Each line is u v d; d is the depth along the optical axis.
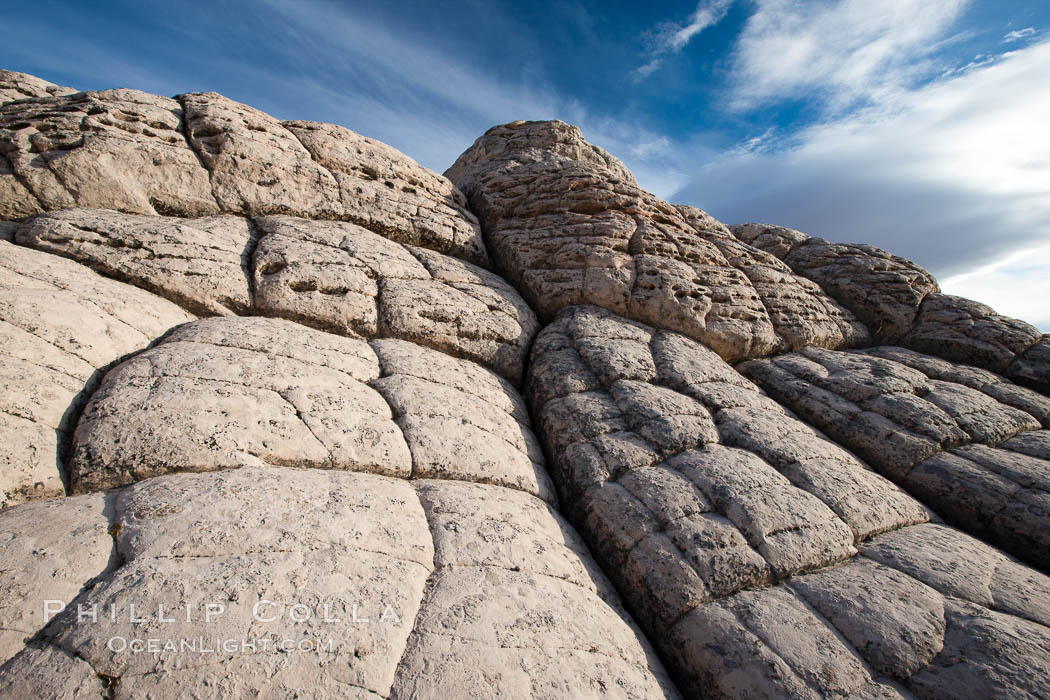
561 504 6.50
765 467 6.38
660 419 6.98
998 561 5.48
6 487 3.91
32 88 8.90
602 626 4.36
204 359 5.68
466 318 8.73
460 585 4.11
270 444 4.99
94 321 5.57
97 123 7.80
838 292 12.72
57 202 7.31
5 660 2.80
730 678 4.14
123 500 4.00
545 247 10.84
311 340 6.93
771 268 11.89
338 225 9.44
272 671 3.00
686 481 6.00
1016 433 7.73
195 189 8.41
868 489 6.44
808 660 4.12
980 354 10.57
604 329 9.30
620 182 11.43
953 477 6.78
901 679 4.04
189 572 3.43
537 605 4.17
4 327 4.79
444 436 6.13
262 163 9.02
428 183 11.54
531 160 13.90
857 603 4.63
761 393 8.70
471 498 5.33
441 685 3.23
